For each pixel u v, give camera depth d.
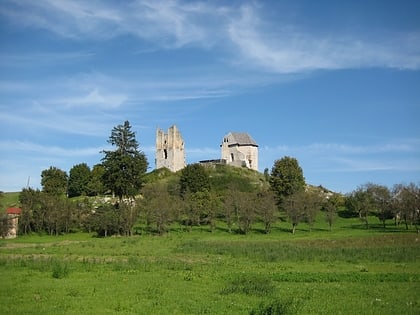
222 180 193.00
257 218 127.62
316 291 32.81
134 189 120.38
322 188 194.00
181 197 146.38
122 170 119.19
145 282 36.25
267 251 64.88
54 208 118.31
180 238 99.06
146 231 120.50
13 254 62.19
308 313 25.64
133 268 45.09
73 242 90.25
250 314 24.64
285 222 139.75
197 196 137.00
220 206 128.38
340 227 128.88
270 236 106.88
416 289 34.12
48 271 42.75
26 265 46.78
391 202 127.00
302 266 50.06
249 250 66.12
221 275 40.75
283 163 162.75
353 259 55.97
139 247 74.19
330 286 35.47
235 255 61.59
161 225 113.69
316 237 98.31
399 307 27.45
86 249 70.19
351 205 143.38
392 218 140.50
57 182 177.75
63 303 27.48
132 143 121.50
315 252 63.25
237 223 131.12
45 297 29.38
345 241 83.56
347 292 32.62
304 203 122.12
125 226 111.94
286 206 124.31
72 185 179.88
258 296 30.58
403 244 76.06
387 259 56.03
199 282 36.69
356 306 27.56
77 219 122.06
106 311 25.41
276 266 49.53
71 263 48.44
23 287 33.34
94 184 179.00
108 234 113.88
